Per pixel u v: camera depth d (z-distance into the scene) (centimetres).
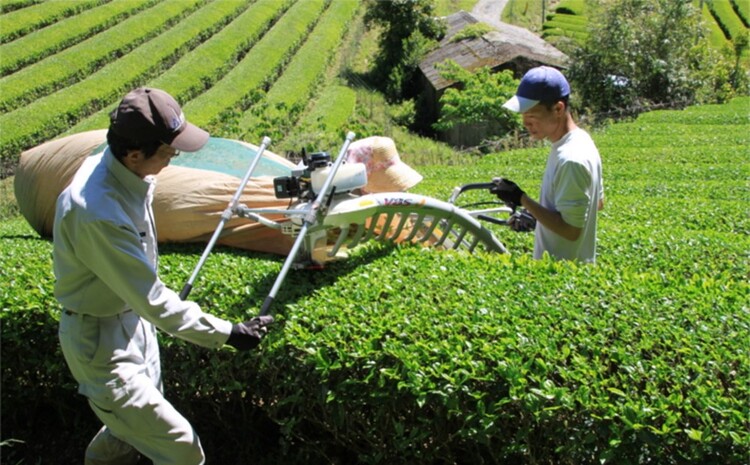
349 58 3422
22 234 700
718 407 292
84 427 462
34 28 2642
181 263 481
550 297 394
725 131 1802
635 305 381
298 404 378
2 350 441
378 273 439
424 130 2878
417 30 3272
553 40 3478
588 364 329
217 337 320
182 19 3133
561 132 428
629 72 2673
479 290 408
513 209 489
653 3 2678
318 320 381
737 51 3084
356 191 477
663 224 784
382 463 367
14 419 464
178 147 301
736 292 403
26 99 2131
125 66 2472
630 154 1489
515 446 318
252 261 485
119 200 307
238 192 405
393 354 341
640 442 297
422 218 472
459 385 322
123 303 323
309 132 1875
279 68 2959
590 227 452
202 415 427
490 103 2425
